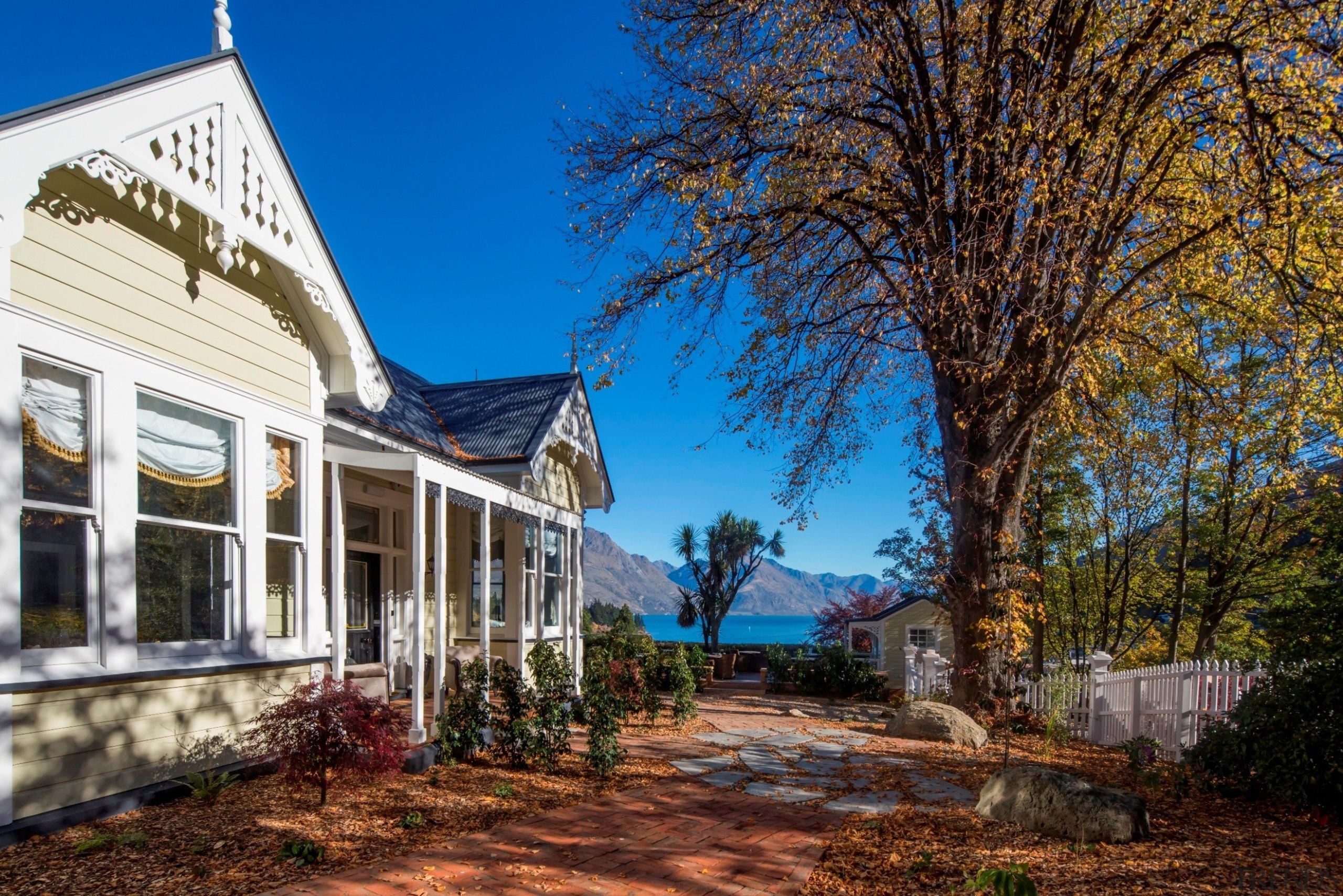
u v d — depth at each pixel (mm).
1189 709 10664
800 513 16156
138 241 6082
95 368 5598
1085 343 13922
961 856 5582
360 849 5230
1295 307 11539
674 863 5348
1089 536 22031
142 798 5691
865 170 13734
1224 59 11828
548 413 14180
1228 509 20703
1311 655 7738
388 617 11961
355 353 8469
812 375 15250
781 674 21125
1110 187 13195
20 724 4977
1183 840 5984
